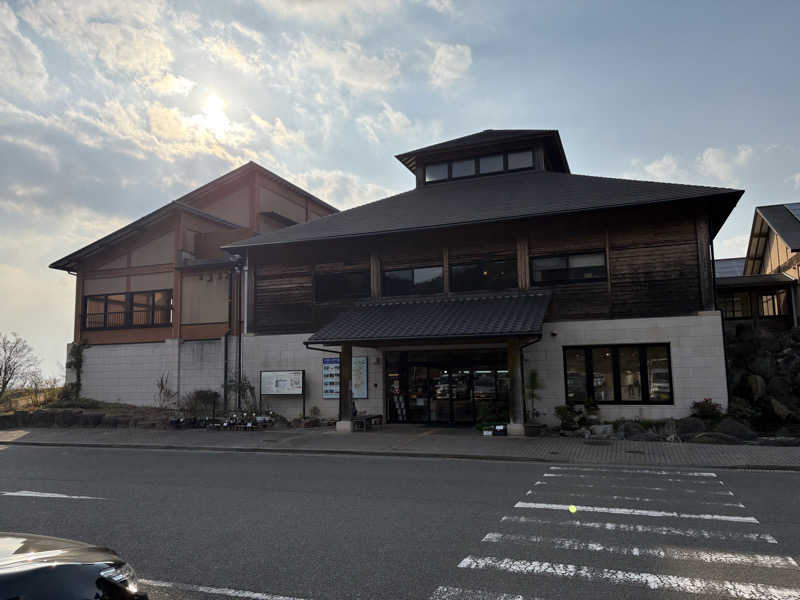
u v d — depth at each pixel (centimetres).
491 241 1880
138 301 2489
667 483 944
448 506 780
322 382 2025
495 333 1491
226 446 1497
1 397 2639
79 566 335
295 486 944
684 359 1616
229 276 2291
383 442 1479
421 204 2123
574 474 1041
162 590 484
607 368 1697
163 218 2489
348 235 1925
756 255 3288
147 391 2383
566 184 1978
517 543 603
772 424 1571
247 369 2134
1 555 336
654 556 557
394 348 1895
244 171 2864
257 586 489
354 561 550
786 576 499
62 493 910
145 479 1035
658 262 1677
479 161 2311
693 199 1605
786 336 1877
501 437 1538
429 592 469
